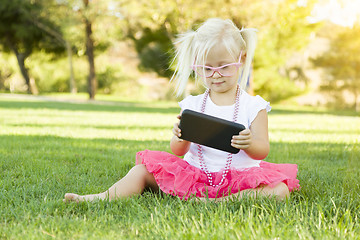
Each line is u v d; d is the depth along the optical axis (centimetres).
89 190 244
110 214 189
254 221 172
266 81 2241
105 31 2120
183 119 208
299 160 372
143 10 1869
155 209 184
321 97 2609
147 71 2602
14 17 2494
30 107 1255
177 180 215
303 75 2622
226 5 1525
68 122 766
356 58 2364
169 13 1814
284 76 2566
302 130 712
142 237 161
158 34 2430
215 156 227
